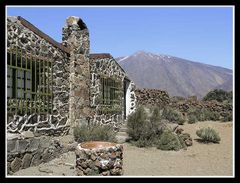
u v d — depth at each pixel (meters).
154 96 24.83
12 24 9.05
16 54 9.12
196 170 8.83
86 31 13.66
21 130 9.23
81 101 13.09
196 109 25.08
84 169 7.20
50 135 10.83
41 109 10.41
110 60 16.52
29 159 8.12
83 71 13.33
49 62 10.96
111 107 16.36
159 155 10.77
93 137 11.27
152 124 12.91
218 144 13.34
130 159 9.88
